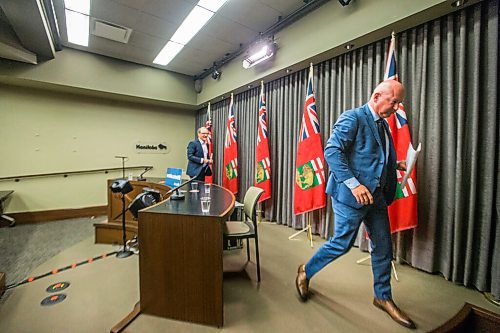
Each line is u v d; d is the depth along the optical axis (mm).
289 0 2914
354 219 1554
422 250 2221
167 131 5797
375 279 1653
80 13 3191
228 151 4594
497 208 1828
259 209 3949
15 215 4164
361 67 2771
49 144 4438
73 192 4660
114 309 1694
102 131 4957
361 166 1551
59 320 1577
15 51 3514
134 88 4836
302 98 3492
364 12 2471
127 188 2689
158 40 3922
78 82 4262
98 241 3049
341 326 1494
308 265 1772
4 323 1546
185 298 1537
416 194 2146
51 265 2404
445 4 1952
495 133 1850
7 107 4105
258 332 1446
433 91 2199
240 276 2123
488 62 1892
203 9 3107
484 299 1791
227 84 4664
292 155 3621
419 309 1663
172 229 1543
